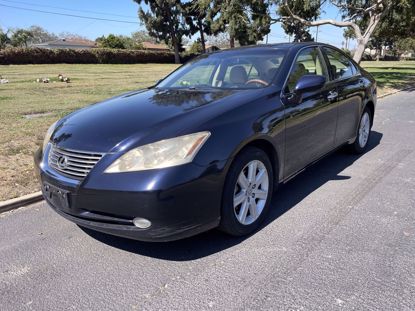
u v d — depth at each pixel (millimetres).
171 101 3646
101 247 3393
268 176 3635
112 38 68625
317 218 3828
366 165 5488
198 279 2883
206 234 3539
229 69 4324
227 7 19531
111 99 4223
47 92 14359
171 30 56906
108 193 2836
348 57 5711
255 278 2867
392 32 32875
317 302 2574
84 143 3059
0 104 10953
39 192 4543
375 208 4043
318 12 19281
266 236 3484
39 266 3127
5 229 3779
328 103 4543
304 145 4148
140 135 2969
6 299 2725
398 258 3074
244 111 3361
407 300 2572
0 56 41812
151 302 2646
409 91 16797
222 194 3117
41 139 6637
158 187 2752
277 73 4008
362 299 2592
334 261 3055
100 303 2658
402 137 7215
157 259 3170
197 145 2934
